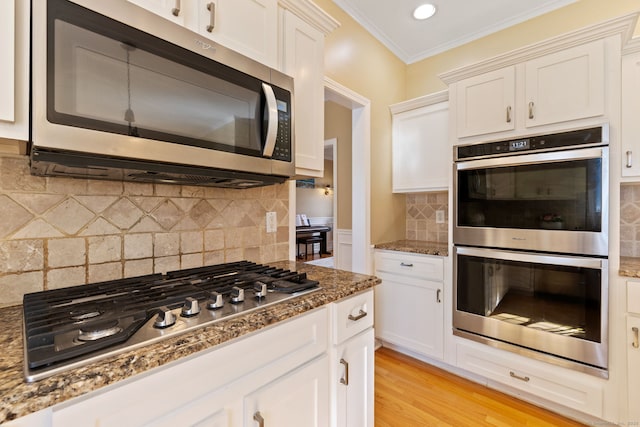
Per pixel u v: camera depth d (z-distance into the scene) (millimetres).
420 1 2123
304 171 1439
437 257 2111
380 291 2432
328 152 4418
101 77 769
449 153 2080
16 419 470
